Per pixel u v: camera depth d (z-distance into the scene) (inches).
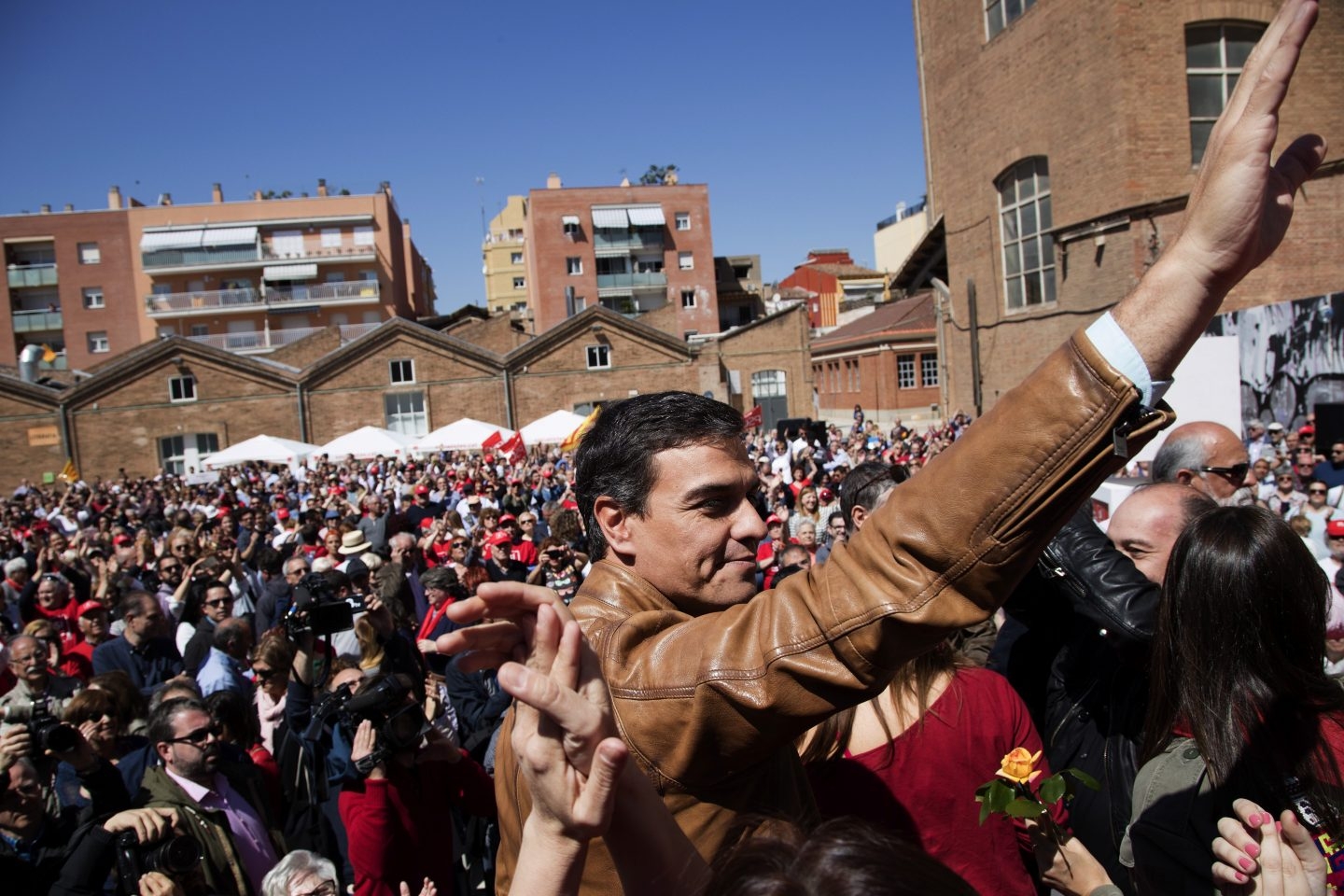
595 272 2564.0
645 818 43.9
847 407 1856.5
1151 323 39.0
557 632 39.8
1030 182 866.1
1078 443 39.5
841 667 43.5
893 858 39.8
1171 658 75.8
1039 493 40.0
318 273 2438.5
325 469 1069.1
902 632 42.2
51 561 377.4
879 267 3309.5
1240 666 70.6
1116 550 94.8
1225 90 749.3
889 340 1631.4
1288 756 68.6
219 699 171.3
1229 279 38.6
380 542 447.5
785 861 40.8
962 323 997.2
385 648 218.5
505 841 57.5
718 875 41.6
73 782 142.7
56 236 2329.0
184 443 1502.2
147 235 2343.8
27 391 1453.0
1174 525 97.4
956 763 84.7
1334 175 695.1
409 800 143.9
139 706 177.0
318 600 182.5
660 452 61.2
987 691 88.9
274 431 1517.0
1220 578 71.5
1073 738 96.8
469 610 39.9
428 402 1552.7
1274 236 38.9
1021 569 41.3
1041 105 829.8
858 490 140.3
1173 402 368.5
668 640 50.8
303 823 162.4
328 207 2464.3
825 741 84.7
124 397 1480.1
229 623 229.9
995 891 84.6
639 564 62.3
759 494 381.1
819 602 45.1
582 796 38.2
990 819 85.9
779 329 1704.0
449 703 203.5
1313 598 70.9
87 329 2345.0
